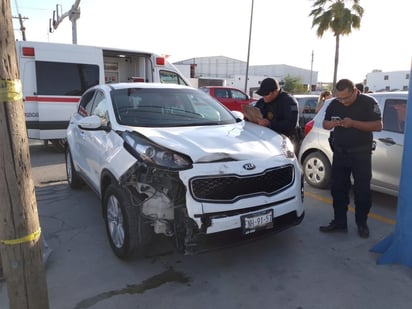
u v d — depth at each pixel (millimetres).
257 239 3109
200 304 2770
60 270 3252
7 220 1976
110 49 8969
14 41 1850
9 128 1881
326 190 5574
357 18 21719
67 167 5797
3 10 1770
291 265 3338
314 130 5629
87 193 5508
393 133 4516
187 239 2869
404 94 4555
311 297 2854
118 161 3279
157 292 2924
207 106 4484
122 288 2979
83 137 4512
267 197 3111
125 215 3131
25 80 8016
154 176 2994
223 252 3584
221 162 3002
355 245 3736
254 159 3123
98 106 4438
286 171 3318
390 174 4531
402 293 2898
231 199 2969
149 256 3406
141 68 10086
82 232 4074
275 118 4340
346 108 3748
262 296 2871
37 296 2125
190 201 2846
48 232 4074
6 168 1917
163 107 4168
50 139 8477
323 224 4289
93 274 3189
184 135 3398
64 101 8367
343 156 3838
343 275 3166
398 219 3309
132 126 3648
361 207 3908
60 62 8305
